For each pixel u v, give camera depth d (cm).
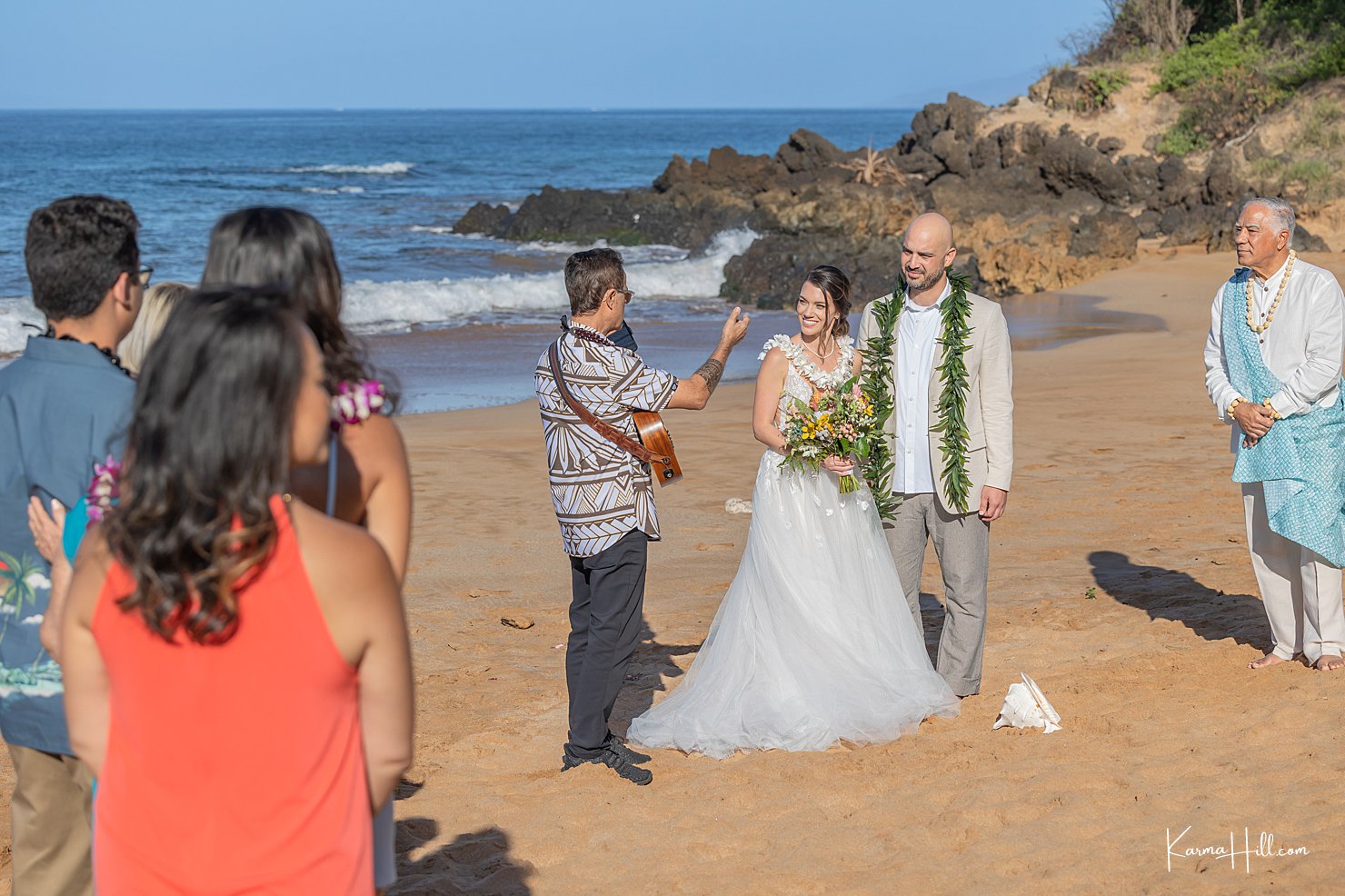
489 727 526
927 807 414
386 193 5656
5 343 1880
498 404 1524
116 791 198
